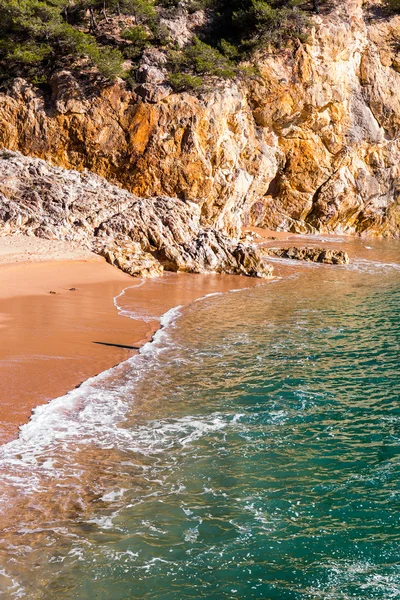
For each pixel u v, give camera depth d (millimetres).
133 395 14148
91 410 13031
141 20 47219
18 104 41344
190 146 40469
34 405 12930
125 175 41125
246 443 11852
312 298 27094
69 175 38406
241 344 18938
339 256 39406
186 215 37000
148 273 31281
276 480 10477
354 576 8055
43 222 34031
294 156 53625
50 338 17766
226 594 7695
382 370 16469
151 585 7805
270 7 49531
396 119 57594
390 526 9156
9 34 43438
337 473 10750
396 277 33875
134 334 19359
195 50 43688
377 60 57312
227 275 33188
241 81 47812
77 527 8914
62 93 41125
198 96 41312
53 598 7477
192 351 18000
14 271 27484
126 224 34781
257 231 52531
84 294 25203
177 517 9297
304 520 9320
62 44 43094
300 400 14234
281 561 8336
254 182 51062
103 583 7801
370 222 57906
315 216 55781
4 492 9656
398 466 11008
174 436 12047
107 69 40500
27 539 8562
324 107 53406
